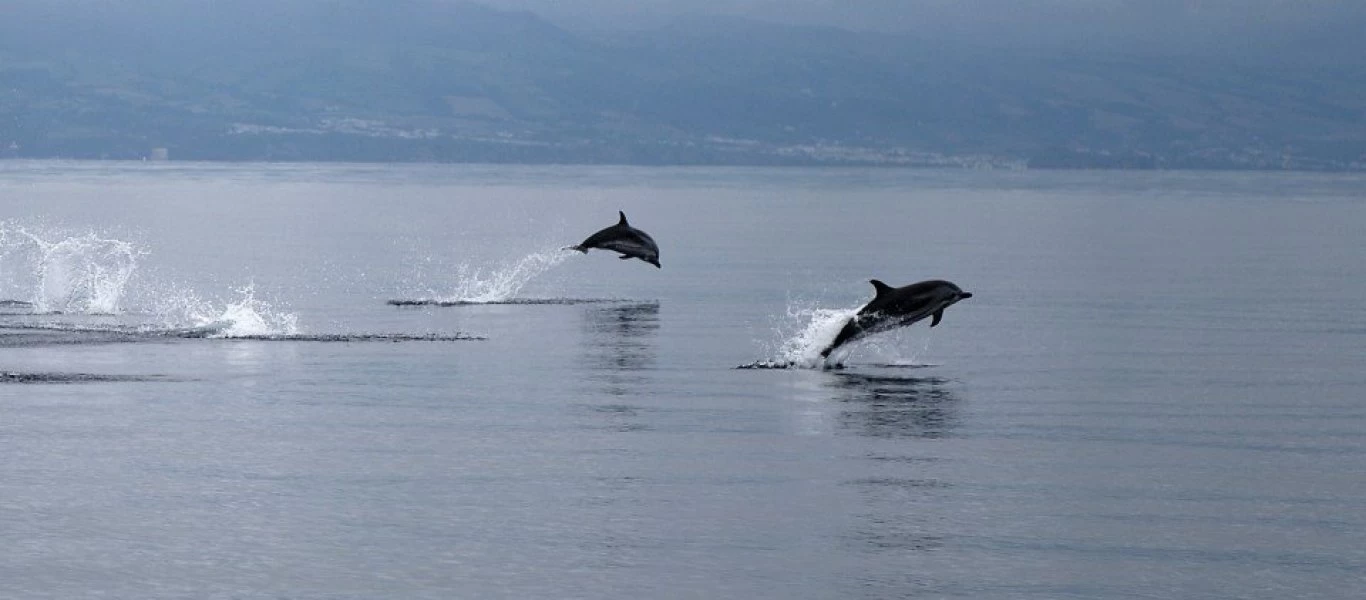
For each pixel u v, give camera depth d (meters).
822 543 37.31
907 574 35.09
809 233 189.00
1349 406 56.56
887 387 60.16
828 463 45.69
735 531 38.25
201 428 50.12
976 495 41.94
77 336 72.94
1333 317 87.94
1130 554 36.66
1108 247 159.75
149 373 61.44
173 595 33.31
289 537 37.47
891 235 184.75
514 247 157.00
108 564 35.31
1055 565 35.81
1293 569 35.56
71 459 45.28
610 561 35.84
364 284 107.62
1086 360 68.62
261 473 43.81
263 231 179.75
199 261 126.75
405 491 41.88
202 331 75.81
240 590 33.69
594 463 45.44
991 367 66.00
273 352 68.44
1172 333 79.50
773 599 33.41
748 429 50.84
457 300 95.81
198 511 39.69
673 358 68.38
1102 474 44.56
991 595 33.78
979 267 129.62
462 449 47.28
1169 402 57.16
